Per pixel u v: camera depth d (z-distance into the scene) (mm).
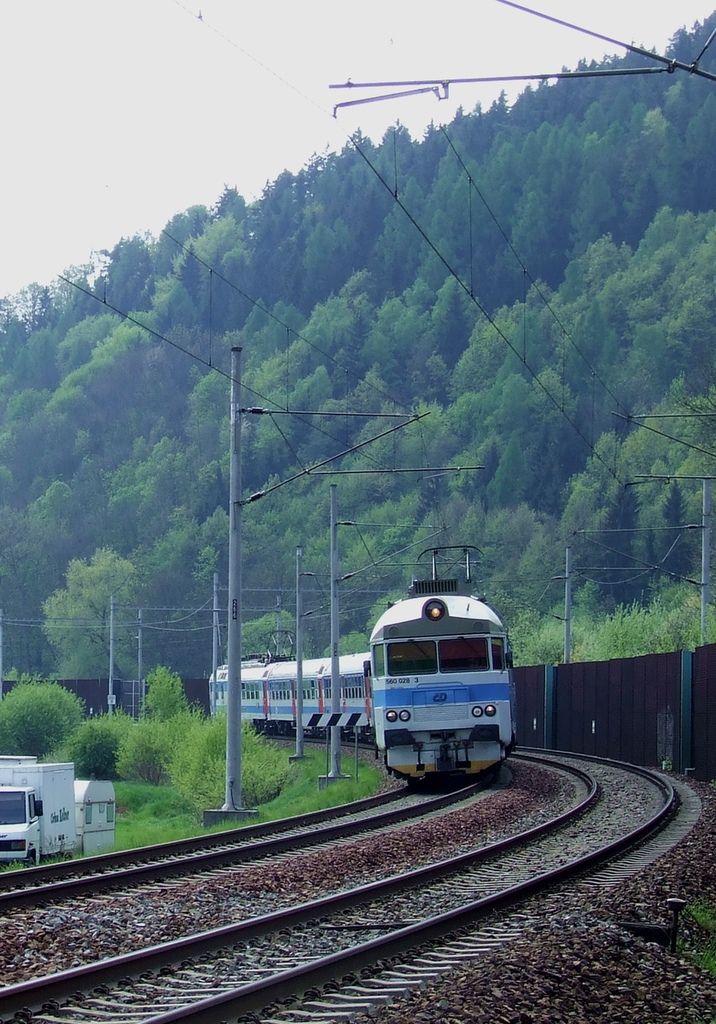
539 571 140000
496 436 170000
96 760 84938
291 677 82250
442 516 151125
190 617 160125
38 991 12102
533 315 181625
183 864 23484
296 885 21156
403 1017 11312
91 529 189875
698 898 19375
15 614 180625
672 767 50062
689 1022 12477
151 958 13742
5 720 91125
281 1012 11914
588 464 160875
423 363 186000
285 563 157500
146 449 199750
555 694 68750
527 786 41156
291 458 171500
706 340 171000
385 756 39719
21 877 22219
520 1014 11539
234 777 38281
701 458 126250
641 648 85312
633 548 146375
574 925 15664
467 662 39594
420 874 20922
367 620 134875
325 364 181875
